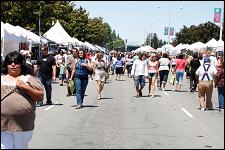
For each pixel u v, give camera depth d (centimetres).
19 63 584
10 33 2145
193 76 2194
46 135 934
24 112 575
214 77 1415
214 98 1956
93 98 1828
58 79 2962
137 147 800
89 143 845
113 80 3228
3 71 588
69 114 1301
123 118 1235
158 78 2259
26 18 4550
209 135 949
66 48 4072
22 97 576
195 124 1130
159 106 1562
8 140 580
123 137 927
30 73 601
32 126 592
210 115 1318
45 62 1501
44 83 1516
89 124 1112
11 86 575
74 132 983
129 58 3719
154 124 1127
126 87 2531
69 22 6372
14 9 4256
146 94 2056
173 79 2689
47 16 4794
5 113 570
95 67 1778
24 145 587
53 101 1652
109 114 1320
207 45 4122
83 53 1452
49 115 1270
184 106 1570
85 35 8019
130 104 1616
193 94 2097
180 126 1095
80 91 1442
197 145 815
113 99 1798
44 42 3055
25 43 2611
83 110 1404
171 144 833
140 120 1199
